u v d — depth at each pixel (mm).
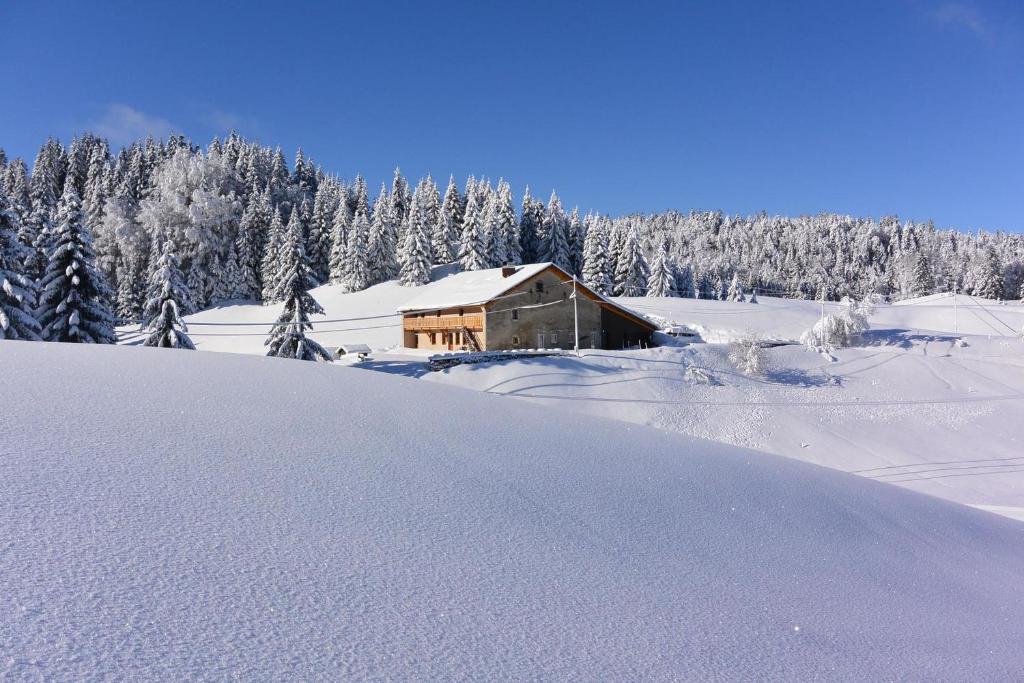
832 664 2898
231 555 2740
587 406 29172
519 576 3180
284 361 10211
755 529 4922
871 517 6188
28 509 2803
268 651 2068
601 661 2479
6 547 2420
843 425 30344
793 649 2980
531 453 5887
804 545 4801
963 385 36281
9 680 1651
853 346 43656
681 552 4074
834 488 7164
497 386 29688
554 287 42625
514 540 3664
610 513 4543
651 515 4691
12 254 25984
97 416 4691
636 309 62594
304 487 3857
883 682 2809
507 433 6668
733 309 66500
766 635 3084
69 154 108062
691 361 35719
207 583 2451
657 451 7168
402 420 6477
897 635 3459
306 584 2617
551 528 3996
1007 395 34812
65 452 3709
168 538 2783
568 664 2402
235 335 58875
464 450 5570
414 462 4906
